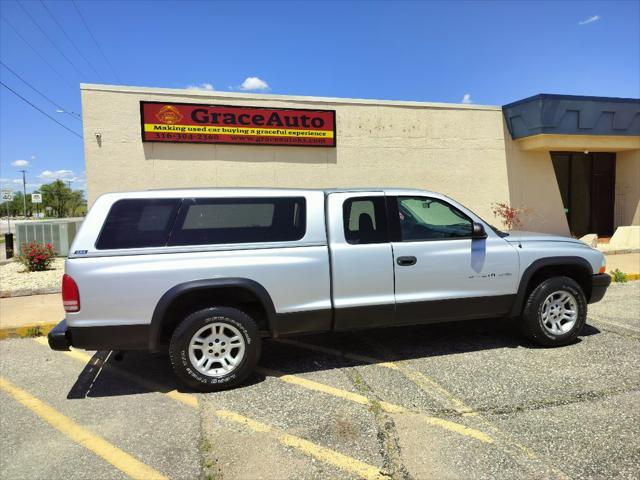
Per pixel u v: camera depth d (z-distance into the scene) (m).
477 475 2.99
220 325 4.36
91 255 4.13
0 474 3.11
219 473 3.08
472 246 5.10
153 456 3.30
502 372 4.68
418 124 13.32
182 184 11.71
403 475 3.01
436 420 3.72
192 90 11.59
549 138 13.53
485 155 14.01
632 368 4.70
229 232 4.47
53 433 3.67
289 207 4.69
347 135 12.76
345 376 4.70
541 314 5.30
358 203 4.86
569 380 4.43
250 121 11.98
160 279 4.20
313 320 4.64
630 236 13.35
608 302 7.60
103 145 11.20
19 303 8.01
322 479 2.99
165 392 4.43
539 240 5.45
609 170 16.14
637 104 13.96
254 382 4.59
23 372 5.09
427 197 5.08
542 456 3.18
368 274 4.74
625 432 3.46
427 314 4.99
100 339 4.14
